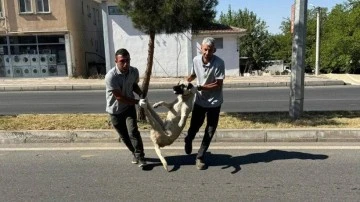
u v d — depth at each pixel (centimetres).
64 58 2380
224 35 2306
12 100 1359
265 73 3086
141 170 498
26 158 554
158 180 462
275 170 487
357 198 399
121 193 424
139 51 2325
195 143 616
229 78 2059
